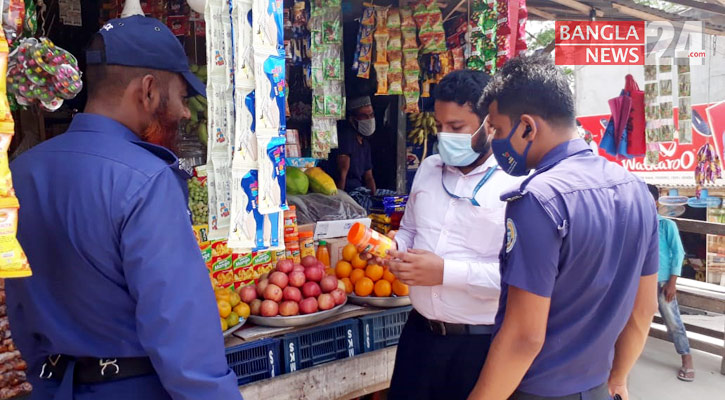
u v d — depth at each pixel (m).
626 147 5.11
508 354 1.15
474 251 1.81
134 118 1.15
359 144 4.08
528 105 1.20
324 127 3.29
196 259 1.09
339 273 2.59
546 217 1.09
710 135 6.54
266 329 2.26
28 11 1.66
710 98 6.52
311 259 2.56
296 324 2.26
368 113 3.95
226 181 1.64
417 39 3.60
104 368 1.08
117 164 1.04
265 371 2.24
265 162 1.59
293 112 3.74
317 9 3.15
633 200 1.17
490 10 2.90
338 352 2.46
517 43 2.87
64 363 1.11
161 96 1.16
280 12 1.61
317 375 2.31
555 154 1.21
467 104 1.73
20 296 1.10
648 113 4.89
